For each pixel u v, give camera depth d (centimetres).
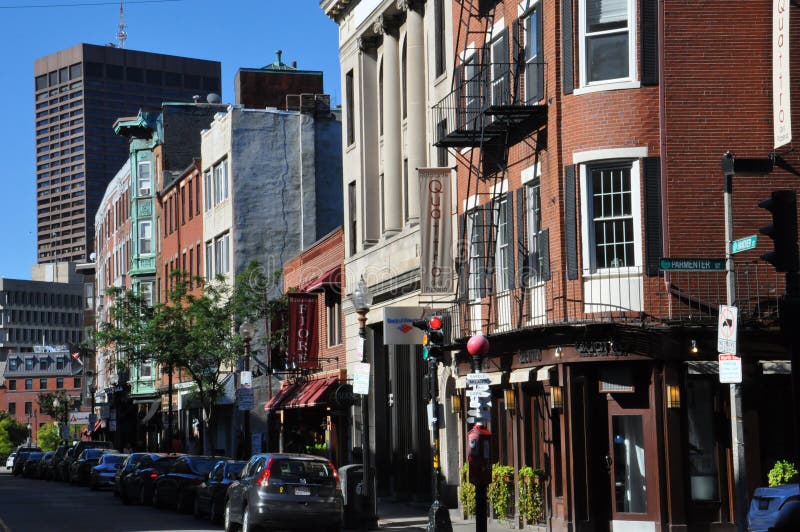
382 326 4156
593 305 2575
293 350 4675
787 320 1323
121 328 5475
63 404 15450
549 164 2720
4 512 3628
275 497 2561
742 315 2497
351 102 4444
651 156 2564
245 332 4091
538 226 2823
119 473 4297
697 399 2577
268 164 6106
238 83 7050
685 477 2508
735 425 2005
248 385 4034
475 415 2445
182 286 5144
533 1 2833
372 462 4138
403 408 3934
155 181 7906
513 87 2917
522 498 2772
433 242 3266
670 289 2539
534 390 2844
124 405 8462
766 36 2592
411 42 3809
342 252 4588
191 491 3522
